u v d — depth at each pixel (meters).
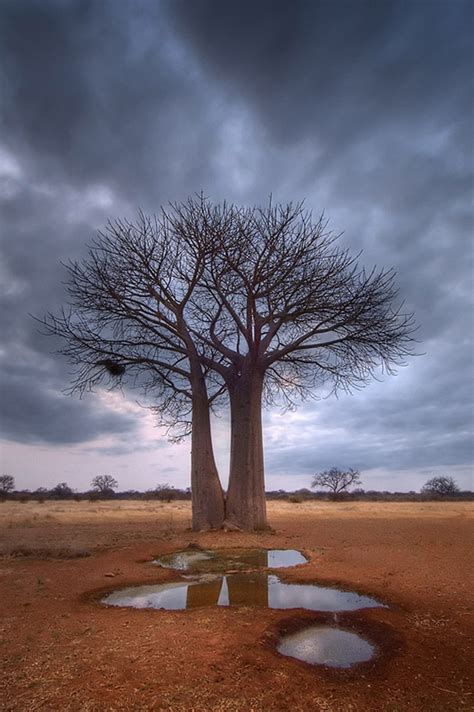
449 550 12.89
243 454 17.64
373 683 5.05
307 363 20.58
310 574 9.94
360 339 19.19
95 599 8.32
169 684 4.89
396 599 7.99
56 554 12.39
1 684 4.90
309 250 18.61
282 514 28.30
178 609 7.59
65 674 5.10
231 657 5.51
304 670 5.29
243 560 11.88
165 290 19.20
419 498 55.09
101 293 19.67
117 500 50.66
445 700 4.74
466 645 6.04
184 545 14.11
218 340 19.92
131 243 19.14
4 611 7.43
